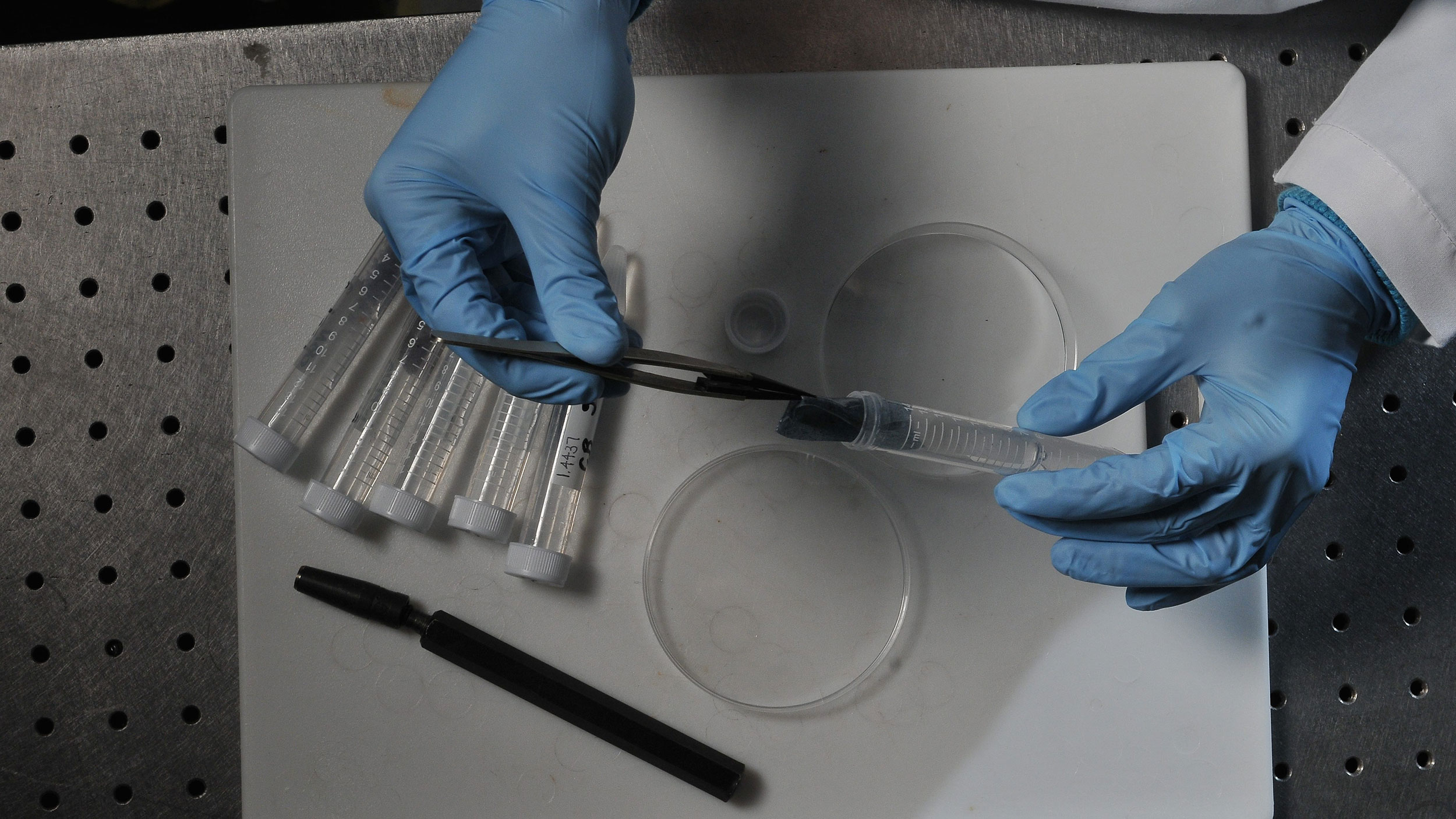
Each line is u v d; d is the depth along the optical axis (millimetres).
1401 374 1080
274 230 1028
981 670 1012
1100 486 875
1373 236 915
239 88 1077
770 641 1016
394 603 974
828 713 1003
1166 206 1047
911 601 1020
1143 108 1046
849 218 1044
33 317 1060
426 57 1091
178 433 1054
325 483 1005
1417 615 1065
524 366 858
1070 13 1112
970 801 998
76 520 1041
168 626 1035
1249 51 1108
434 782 986
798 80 1042
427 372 1056
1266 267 935
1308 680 1058
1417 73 919
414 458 1021
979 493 1031
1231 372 913
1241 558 931
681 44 1105
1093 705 1007
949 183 1046
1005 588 1021
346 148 1031
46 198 1069
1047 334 1043
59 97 1074
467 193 899
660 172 1038
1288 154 1102
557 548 1004
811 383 1034
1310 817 1044
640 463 1025
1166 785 1002
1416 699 1054
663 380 782
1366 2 1104
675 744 971
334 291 1031
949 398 1040
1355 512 1068
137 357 1060
